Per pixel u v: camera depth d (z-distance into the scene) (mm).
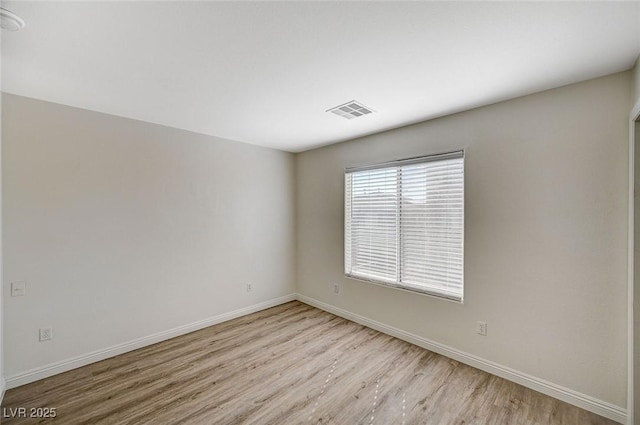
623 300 1855
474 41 1545
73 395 2137
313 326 3457
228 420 1892
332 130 3219
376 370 2486
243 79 2000
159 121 2939
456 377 2373
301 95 2273
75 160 2521
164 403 2055
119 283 2773
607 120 1899
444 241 2762
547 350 2143
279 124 3029
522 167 2250
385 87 2123
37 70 1865
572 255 2037
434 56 1698
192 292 3320
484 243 2457
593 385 1957
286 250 4352
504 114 2342
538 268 2182
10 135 2215
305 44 1581
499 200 2371
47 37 1497
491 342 2426
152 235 3002
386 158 3238
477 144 2498
